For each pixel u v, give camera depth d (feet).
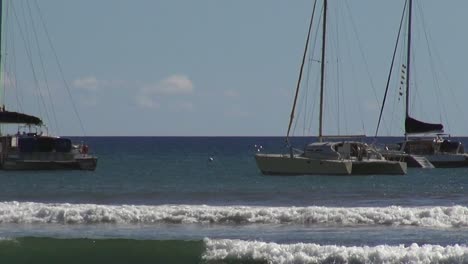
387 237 349.00
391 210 389.19
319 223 384.27
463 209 389.80
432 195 587.68
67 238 331.77
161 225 379.76
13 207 395.14
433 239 344.69
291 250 301.63
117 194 577.84
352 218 384.47
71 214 387.14
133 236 350.43
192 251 311.88
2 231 362.53
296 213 387.55
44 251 323.16
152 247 320.09
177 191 606.14
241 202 524.11
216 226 377.30
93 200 537.24
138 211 389.39
